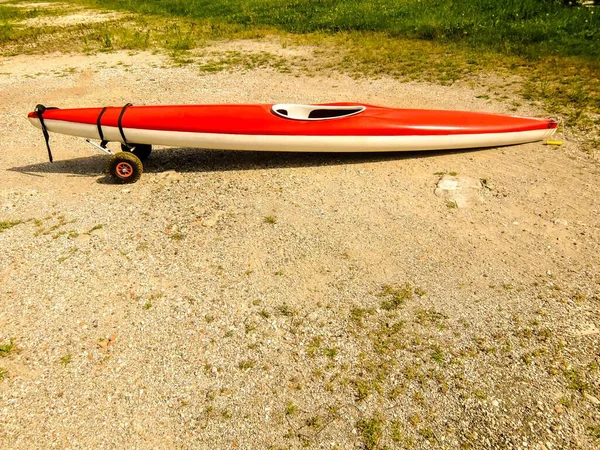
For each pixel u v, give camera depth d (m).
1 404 2.36
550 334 2.58
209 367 2.50
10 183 4.33
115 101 6.32
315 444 2.13
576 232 3.33
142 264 3.24
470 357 2.48
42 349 2.64
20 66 8.11
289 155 4.63
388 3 10.11
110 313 2.85
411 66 6.93
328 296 2.89
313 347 2.58
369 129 4.16
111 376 2.48
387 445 2.11
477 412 2.22
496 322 2.67
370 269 3.09
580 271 2.99
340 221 3.56
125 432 2.22
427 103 5.62
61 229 3.64
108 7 13.80
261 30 9.59
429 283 2.95
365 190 3.94
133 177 4.21
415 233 3.39
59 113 4.16
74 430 2.23
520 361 2.45
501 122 4.41
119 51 8.80
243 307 2.85
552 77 6.05
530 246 3.22
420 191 3.88
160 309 2.86
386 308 2.79
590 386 2.31
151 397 2.37
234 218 3.67
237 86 6.68
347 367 2.46
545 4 8.62
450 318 2.71
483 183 3.95
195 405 2.32
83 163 4.68
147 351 2.60
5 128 5.57
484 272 3.02
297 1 11.48
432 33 8.13
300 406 2.29
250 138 4.15
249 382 2.41
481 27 7.98
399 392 2.33
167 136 4.17
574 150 4.38
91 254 3.35
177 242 3.44
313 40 8.63
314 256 3.22
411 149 4.30
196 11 11.93
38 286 3.08
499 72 6.38
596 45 6.88
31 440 2.20
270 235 3.45
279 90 6.43
